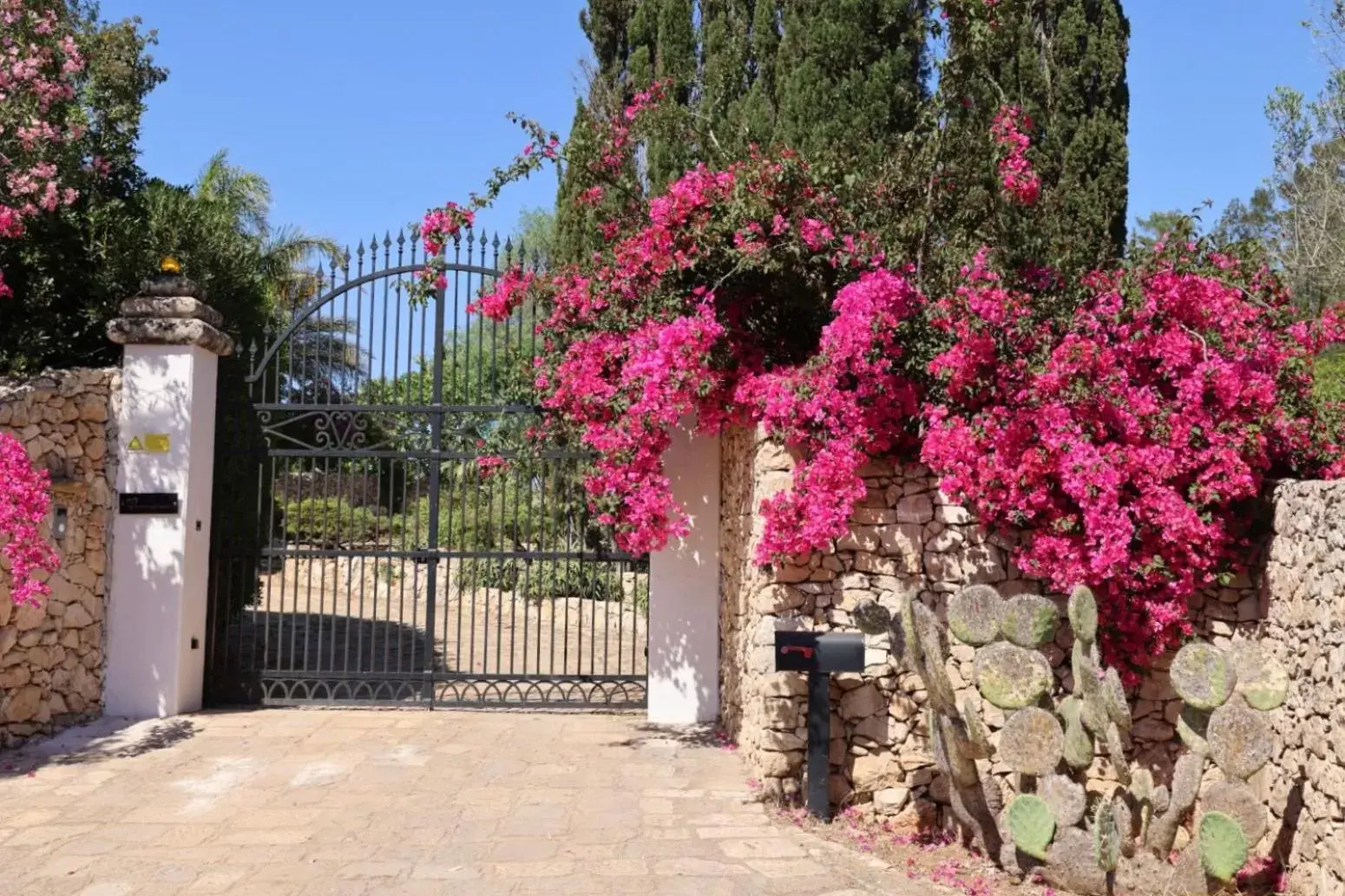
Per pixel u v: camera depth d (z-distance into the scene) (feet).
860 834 17.85
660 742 23.29
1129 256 19.86
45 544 20.94
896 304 19.36
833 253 21.01
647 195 38.52
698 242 21.70
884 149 30.55
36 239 27.50
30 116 26.68
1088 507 17.16
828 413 19.20
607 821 18.11
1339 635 14.10
